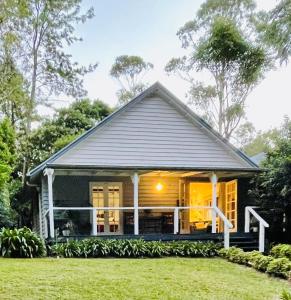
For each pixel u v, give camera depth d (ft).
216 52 79.25
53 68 76.69
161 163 42.83
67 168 38.14
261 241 36.17
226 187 49.08
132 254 32.94
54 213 42.57
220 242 37.35
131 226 45.91
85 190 45.98
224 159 44.42
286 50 35.83
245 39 79.87
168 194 48.78
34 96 75.10
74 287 20.42
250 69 78.74
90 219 45.21
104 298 18.70
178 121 44.21
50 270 24.56
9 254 30.55
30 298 18.07
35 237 31.91
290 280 24.12
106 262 29.14
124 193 47.37
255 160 55.47
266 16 36.83
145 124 43.24
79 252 32.32
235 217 46.01
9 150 54.54
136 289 20.61
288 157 38.04
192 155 43.75
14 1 38.60
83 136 40.65
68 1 74.69
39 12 72.54
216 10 82.69
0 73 63.93
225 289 21.54
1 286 19.84
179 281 23.02
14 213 57.31
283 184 38.09
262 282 23.80
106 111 85.87
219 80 84.17
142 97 43.09
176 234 38.73
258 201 42.11
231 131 86.07
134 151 42.34
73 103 82.07
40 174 43.86
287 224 40.42
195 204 51.62
